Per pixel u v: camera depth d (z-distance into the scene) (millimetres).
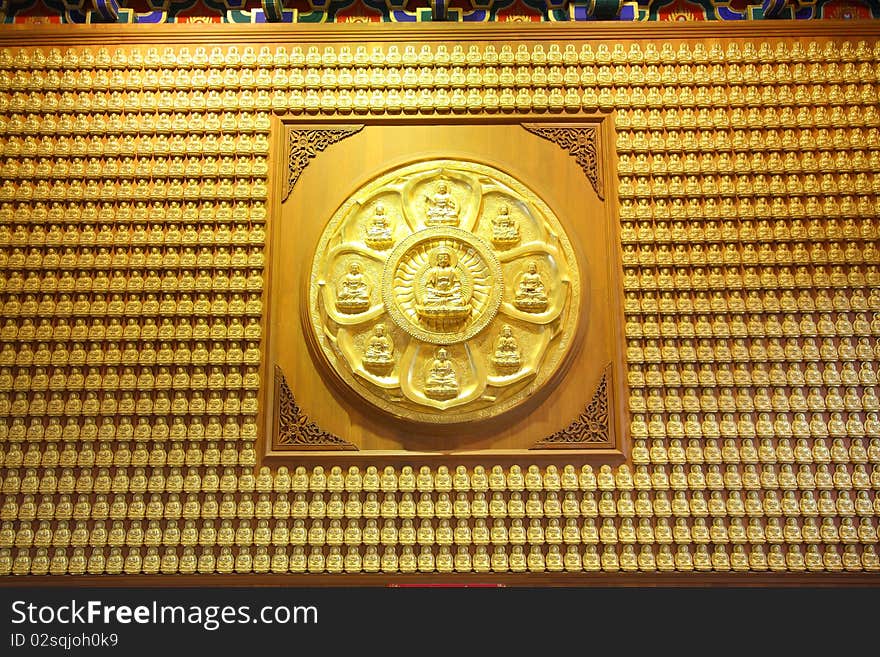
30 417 5008
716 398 5016
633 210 5281
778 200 5285
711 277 5164
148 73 5508
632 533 4824
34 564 4781
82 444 4961
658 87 5488
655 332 5094
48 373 5062
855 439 4953
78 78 5500
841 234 5215
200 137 5414
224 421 5000
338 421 5023
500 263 5203
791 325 5074
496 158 5395
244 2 5672
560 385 5082
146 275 5191
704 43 5559
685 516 4859
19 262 5191
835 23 5543
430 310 5074
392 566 4766
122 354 5078
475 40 5570
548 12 5676
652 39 5578
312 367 5105
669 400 5004
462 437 5016
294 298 5203
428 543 4789
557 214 5281
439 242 5215
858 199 5285
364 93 5480
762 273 5168
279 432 4988
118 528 4836
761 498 4902
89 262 5195
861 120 5391
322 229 5258
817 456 4910
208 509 4844
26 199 5305
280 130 5422
